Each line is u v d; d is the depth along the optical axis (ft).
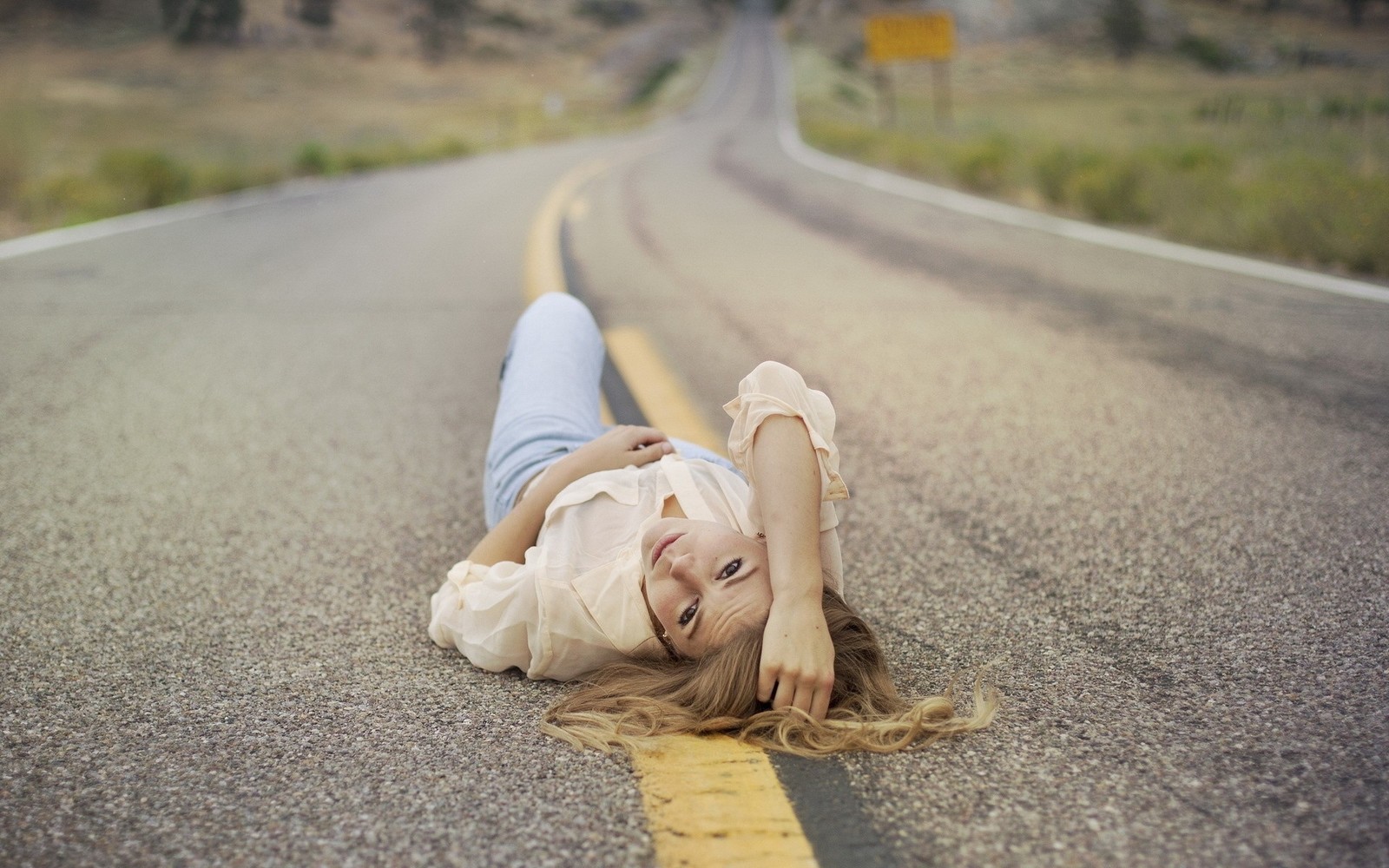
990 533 9.43
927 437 12.35
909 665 7.07
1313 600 7.80
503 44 333.01
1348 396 13.32
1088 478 10.74
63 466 11.78
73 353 17.08
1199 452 11.39
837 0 425.69
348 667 7.22
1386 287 20.44
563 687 6.91
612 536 6.84
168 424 13.42
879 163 61.26
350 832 5.22
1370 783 5.45
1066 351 16.19
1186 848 4.97
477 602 6.96
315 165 63.87
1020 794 5.46
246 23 235.40
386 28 299.99
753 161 68.33
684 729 6.13
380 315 20.35
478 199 44.27
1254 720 6.15
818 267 24.89
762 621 6.05
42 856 5.05
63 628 7.81
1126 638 7.33
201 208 41.81
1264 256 24.93
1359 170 33.24
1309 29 275.80
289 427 13.30
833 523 6.56
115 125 128.67
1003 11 349.82
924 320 18.78
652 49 367.04
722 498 6.82
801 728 5.90
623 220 35.14
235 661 7.28
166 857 5.04
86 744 6.15
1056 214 35.01
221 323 19.49
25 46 209.97
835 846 5.04
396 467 11.80
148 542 9.59
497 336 18.56
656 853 5.00
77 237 32.04
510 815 5.35
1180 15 319.27
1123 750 5.87
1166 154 41.93
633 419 13.19
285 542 9.62
